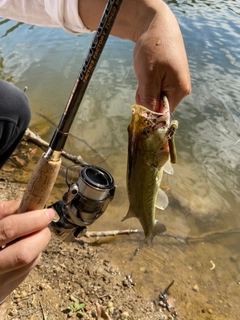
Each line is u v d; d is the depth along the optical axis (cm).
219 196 103
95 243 78
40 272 66
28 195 30
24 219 27
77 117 133
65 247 74
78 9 43
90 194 34
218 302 70
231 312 68
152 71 35
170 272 74
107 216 87
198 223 91
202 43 215
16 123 46
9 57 175
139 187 41
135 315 63
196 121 141
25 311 57
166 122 36
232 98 159
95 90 154
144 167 40
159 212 93
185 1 295
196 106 151
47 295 62
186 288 71
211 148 126
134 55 38
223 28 242
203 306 68
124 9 39
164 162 40
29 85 155
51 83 159
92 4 42
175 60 35
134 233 82
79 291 65
